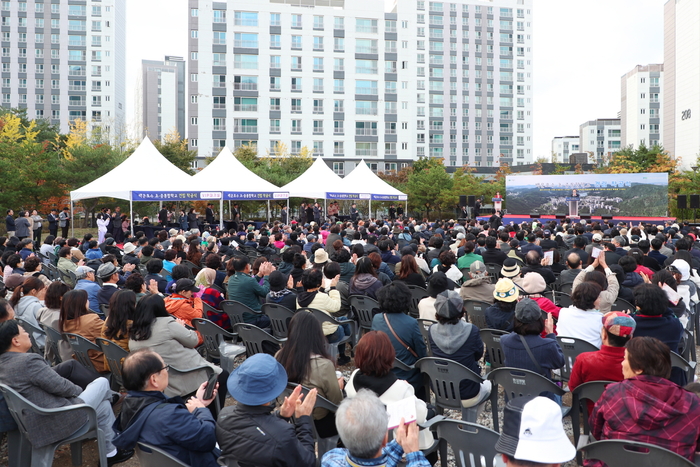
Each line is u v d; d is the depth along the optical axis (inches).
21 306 215.9
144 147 771.4
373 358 121.6
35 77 2906.0
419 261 356.2
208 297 253.0
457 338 154.7
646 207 1138.7
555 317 213.5
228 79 2214.6
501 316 184.9
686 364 152.9
